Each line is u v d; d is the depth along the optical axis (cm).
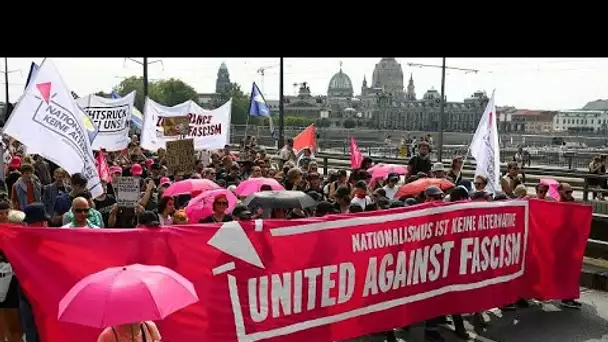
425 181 919
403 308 675
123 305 348
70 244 482
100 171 1028
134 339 394
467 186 1118
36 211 573
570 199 890
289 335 585
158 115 1496
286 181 1070
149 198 925
